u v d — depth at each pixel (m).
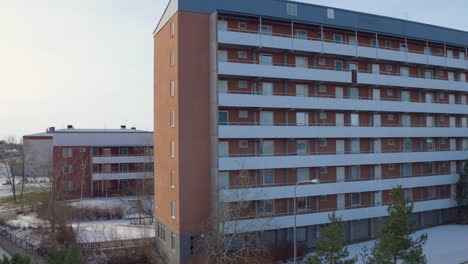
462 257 33.72
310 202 38.25
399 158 41.94
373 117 42.69
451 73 48.84
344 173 40.59
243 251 31.45
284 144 37.91
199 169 32.97
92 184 67.38
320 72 37.12
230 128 32.97
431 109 44.50
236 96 33.41
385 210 40.38
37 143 83.69
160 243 37.84
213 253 28.16
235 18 35.12
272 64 37.00
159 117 38.97
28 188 72.62
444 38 45.84
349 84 40.12
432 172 47.00
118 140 71.00
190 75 33.00
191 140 32.84
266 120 36.91
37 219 49.16
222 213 29.81
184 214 32.16
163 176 36.97
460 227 44.91
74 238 36.47
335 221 24.61
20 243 37.97
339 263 23.28
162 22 37.91
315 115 39.41
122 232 43.41
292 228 36.47
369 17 40.41
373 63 42.53
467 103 50.00
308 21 36.94
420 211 43.84
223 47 34.81
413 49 45.44
